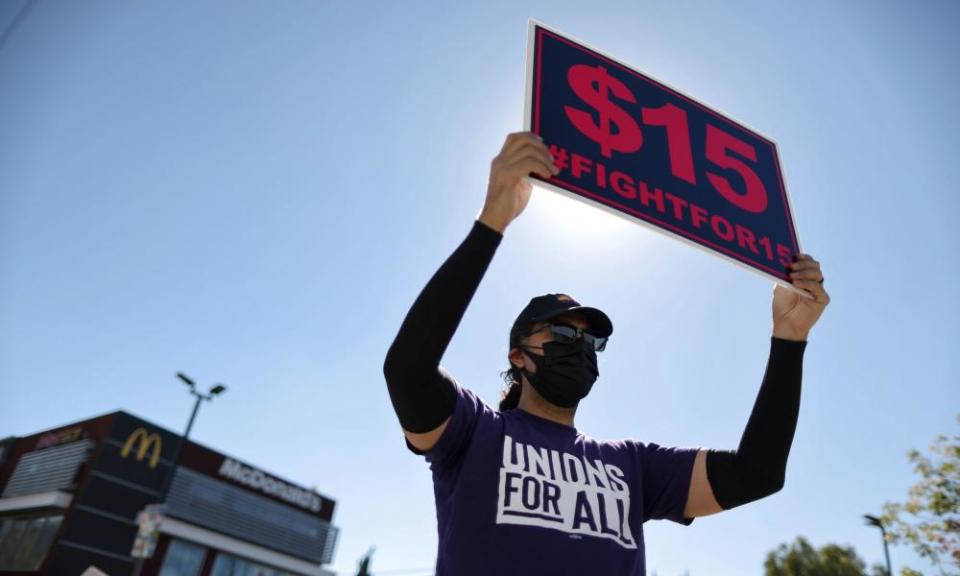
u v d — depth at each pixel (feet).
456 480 6.06
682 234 7.34
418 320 5.65
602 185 7.06
